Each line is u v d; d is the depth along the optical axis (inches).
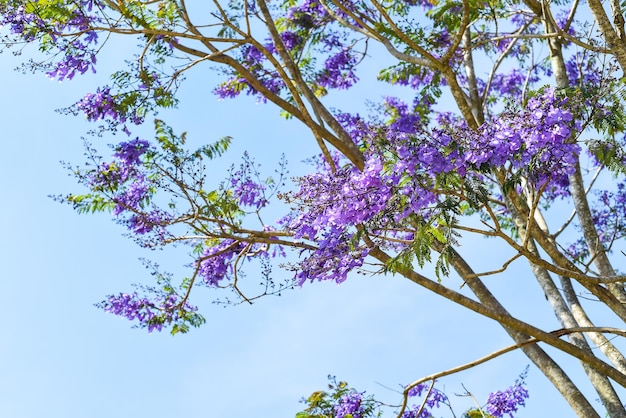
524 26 371.2
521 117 211.0
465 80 389.1
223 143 321.4
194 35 295.6
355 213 221.0
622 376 280.5
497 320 279.4
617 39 230.5
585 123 216.5
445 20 340.8
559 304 326.3
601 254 319.3
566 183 386.0
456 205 214.7
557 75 344.2
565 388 291.6
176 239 311.3
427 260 217.9
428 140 212.8
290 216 290.8
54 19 290.8
